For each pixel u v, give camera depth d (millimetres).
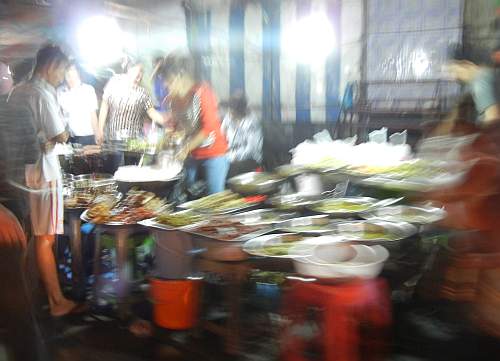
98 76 5238
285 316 2416
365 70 4410
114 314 3354
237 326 2705
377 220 2764
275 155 4875
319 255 2311
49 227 3266
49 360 2787
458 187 2193
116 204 3480
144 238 3543
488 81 2420
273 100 4848
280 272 2541
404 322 2539
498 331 2061
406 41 4145
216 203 3428
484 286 2092
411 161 3664
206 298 3061
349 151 4094
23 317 2570
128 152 4547
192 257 2906
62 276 3727
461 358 2217
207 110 4059
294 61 4676
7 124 2885
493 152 2131
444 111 3855
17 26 4086
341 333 2162
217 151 4129
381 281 2334
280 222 2924
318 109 4711
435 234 2518
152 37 5043
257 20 4691
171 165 4020
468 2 3215
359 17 4328
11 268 2518
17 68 4035
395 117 4305
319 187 3689
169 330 2992
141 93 4898
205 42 4906
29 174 3061
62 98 4961
